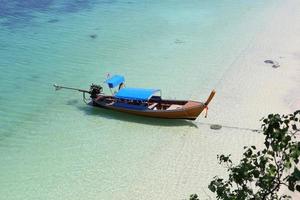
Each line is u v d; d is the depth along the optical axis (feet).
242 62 121.19
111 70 117.80
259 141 81.97
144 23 157.89
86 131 87.04
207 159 76.84
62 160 77.36
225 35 143.95
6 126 88.63
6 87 106.22
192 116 87.25
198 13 169.58
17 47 132.98
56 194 68.33
